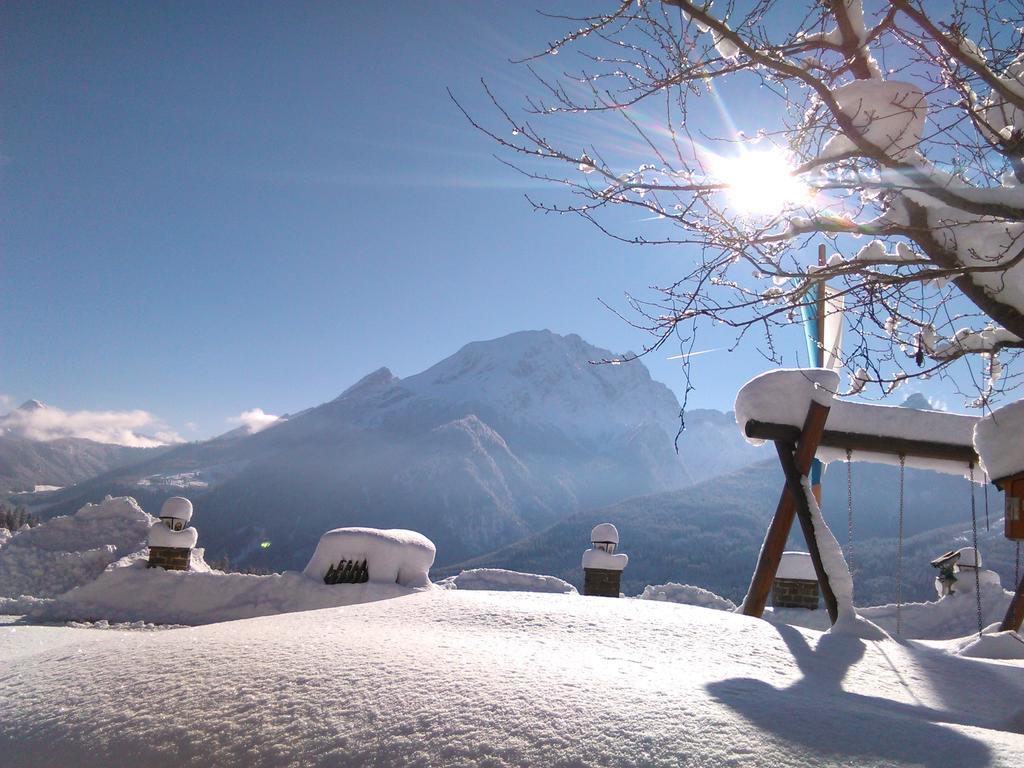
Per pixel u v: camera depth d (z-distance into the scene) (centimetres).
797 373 907
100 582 1452
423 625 669
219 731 380
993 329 616
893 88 480
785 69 469
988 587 1490
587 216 503
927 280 545
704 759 326
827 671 579
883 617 1480
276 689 421
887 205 539
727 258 498
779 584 1411
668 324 496
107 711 425
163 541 1513
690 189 489
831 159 497
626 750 334
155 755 371
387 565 1416
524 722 361
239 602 1407
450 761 332
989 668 650
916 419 938
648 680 443
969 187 476
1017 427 692
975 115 473
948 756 338
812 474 1118
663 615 701
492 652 507
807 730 363
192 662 486
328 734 364
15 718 441
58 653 573
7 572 1742
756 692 440
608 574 1546
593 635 614
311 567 1441
